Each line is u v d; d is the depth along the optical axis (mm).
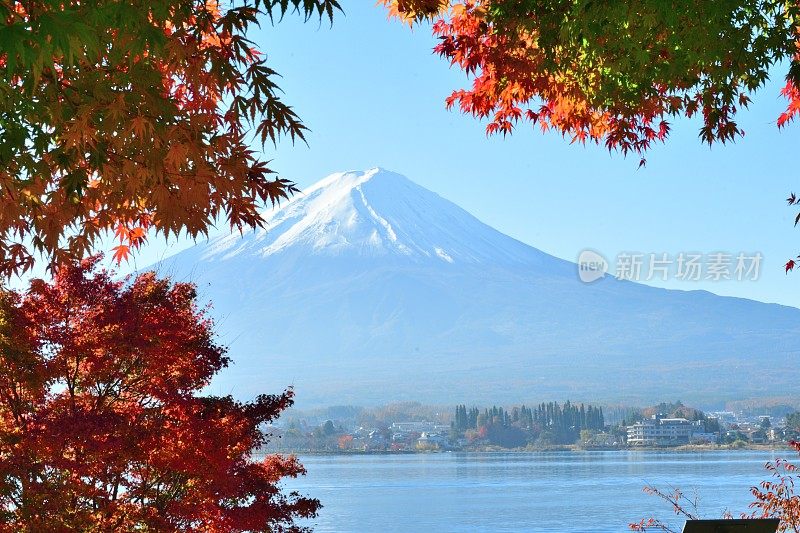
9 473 10180
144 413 11688
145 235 7863
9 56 4340
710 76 8914
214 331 12547
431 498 137625
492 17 8641
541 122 10602
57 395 11695
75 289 11336
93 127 5785
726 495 116625
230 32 5973
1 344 10984
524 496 141375
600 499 133250
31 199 6574
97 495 10781
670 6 7496
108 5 5230
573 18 7941
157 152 5977
